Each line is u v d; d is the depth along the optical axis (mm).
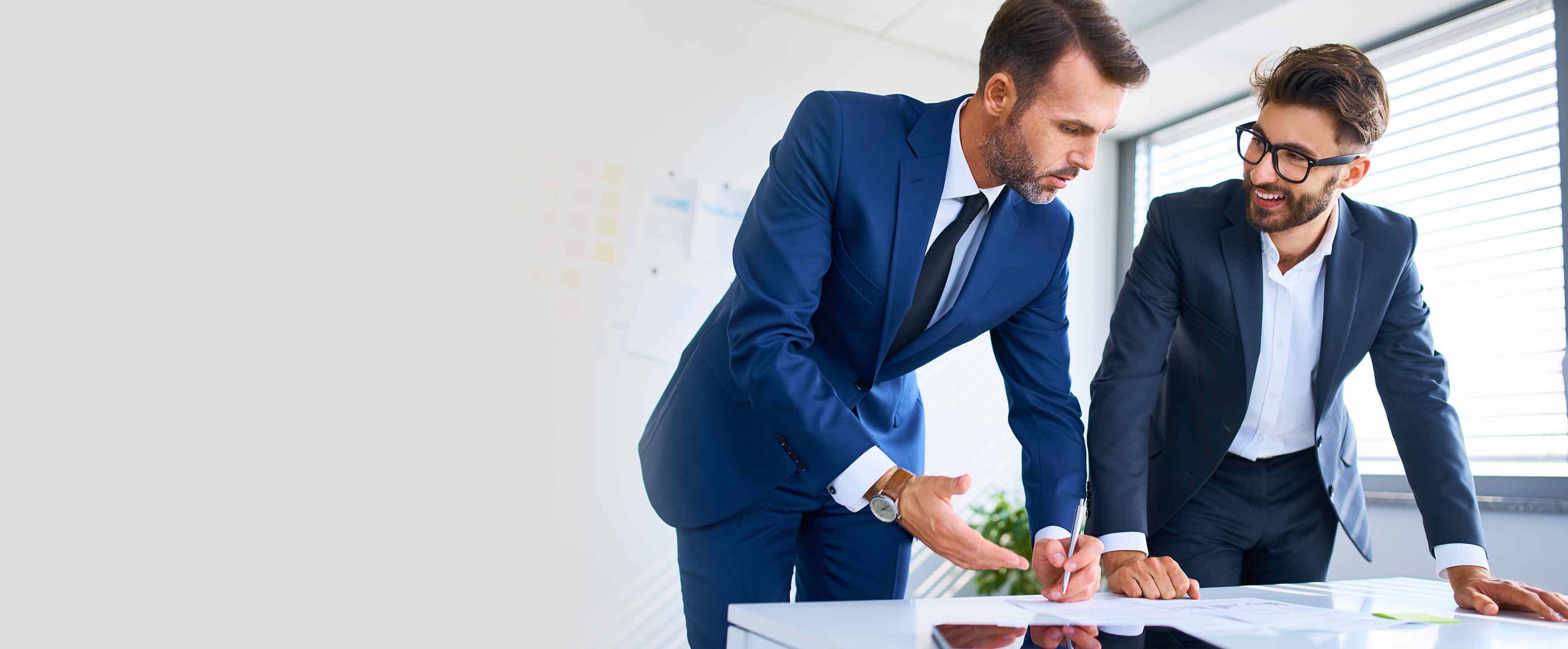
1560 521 2230
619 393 2779
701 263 2926
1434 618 896
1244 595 1075
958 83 3457
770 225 1075
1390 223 1455
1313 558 1536
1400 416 1385
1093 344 3541
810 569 1302
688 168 2951
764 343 1021
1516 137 2529
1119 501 1318
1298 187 1303
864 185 1090
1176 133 3531
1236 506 1524
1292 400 1482
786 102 3137
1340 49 1316
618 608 2711
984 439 3260
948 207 1162
